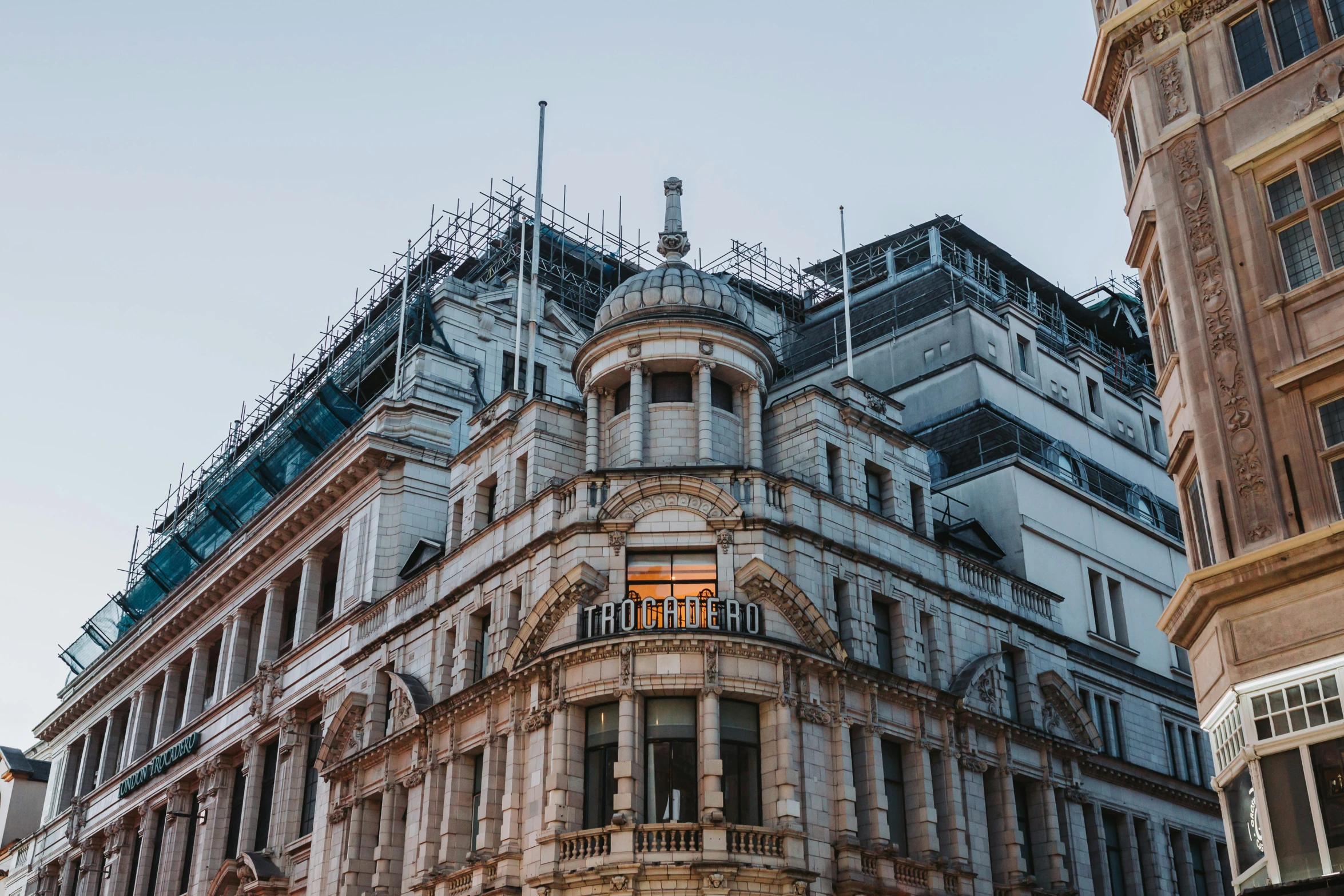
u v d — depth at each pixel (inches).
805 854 1590.8
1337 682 1053.2
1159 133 1304.1
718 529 1749.5
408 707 1962.4
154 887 2842.0
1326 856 1029.8
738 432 1934.1
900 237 3233.3
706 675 1628.9
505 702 1780.3
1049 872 1919.3
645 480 1777.8
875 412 2054.6
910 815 1779.0
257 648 2760.8
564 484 1819.6
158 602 3265.3
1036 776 1971.0
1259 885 1082.7
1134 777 2160.4
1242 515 1147.9
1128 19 1357.0
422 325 2719.0
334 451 2456.9
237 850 2512.3
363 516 2365.9
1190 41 1310.3
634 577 1743.4
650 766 1616.6
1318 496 1109.1
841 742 1700.3
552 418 1982.0
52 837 3518.7
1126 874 2080.5
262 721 2466.8
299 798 2321.6
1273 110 1227.2
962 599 1991.9
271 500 2837.1
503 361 2780.5
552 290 3090.6
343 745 2112.5
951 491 2333.9
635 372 1907.0
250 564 2719.0
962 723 1886.1
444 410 2438.5
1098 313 3417.8
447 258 3122.5
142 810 2942.9
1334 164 1172.5
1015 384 2596.0
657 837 1549.0
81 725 3582.7
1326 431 1123.9
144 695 3213.6
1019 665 2060.8
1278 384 1148.5
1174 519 2760.8
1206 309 1220.5
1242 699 1108.5
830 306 3250.5
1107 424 2822.3
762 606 1715.1
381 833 1926.7
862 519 1900.8
